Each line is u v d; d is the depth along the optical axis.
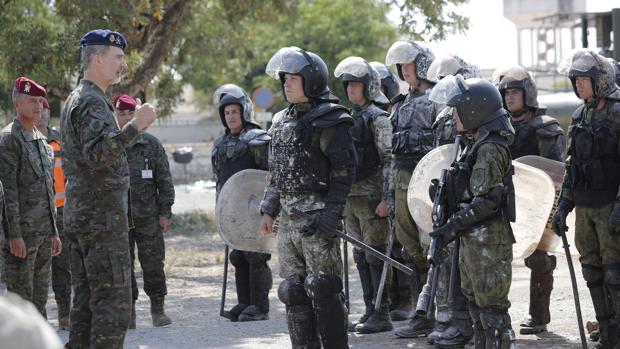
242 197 10.82
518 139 9.89
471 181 7.09
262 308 11.86
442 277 9.20
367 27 51.91
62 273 11.45
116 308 7.31
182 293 15.56
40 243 9.71
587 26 26.05
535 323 10.03
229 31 26.33
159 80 26.28
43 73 19.84
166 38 20.77
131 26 19.14
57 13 20.83
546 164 9.54
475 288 7.25
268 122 33.69
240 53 28.28
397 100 10.20
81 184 7.23
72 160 7.25
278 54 7.69
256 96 33.09
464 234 7.27
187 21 22.73
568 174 8.73
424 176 8.73
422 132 9.74
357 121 10.29
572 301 12.34
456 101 7.12
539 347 9.20
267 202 8.02
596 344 8.87
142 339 10.41
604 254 8.51
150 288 11.80
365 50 51.59
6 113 24.02
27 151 9.55
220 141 11.74
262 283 11.83
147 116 7.05
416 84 10.02
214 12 25.06
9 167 9.38
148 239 11.74
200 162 59.25
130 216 7.57
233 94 11.59
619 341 8.67
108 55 7.32
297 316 7.72
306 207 7.55
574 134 8.60
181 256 20.80
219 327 11.25
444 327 9.23
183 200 40.12
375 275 10.38
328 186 7.57
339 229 7.86
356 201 10.47
